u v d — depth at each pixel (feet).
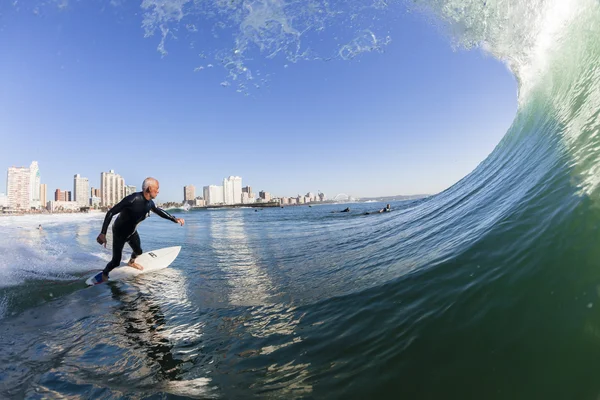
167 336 8.86
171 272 17.80
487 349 4.91
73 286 15.35
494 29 16.71
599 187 6.30
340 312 8.46
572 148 8.56
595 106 8.87
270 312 9.82
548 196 7.84
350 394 5.14
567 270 5.28
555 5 13.34
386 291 8.73
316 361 6.40
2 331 9.76
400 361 5.55
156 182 17.10
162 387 6.13
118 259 16.61
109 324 10.14
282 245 25.72
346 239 23.35
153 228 55.98
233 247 26.89
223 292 12.93
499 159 20.30
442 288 7.40
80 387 6.32
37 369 7.22
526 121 17.21
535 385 3.96
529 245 6.75
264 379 6.08
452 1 17.61
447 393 4.51
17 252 24.81
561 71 13.07
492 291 6.16
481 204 13.57
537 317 4.88
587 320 4.25
